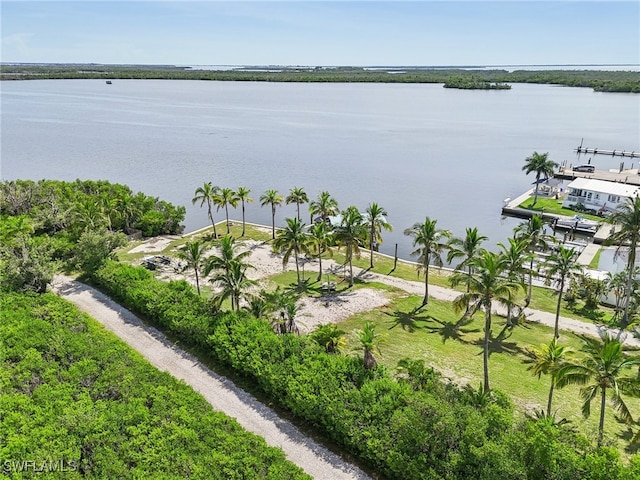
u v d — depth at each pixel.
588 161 125.69
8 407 28.41
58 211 67.00
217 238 68.94
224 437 26.61
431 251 48.81
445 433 24.94
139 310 44.00
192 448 25.59
